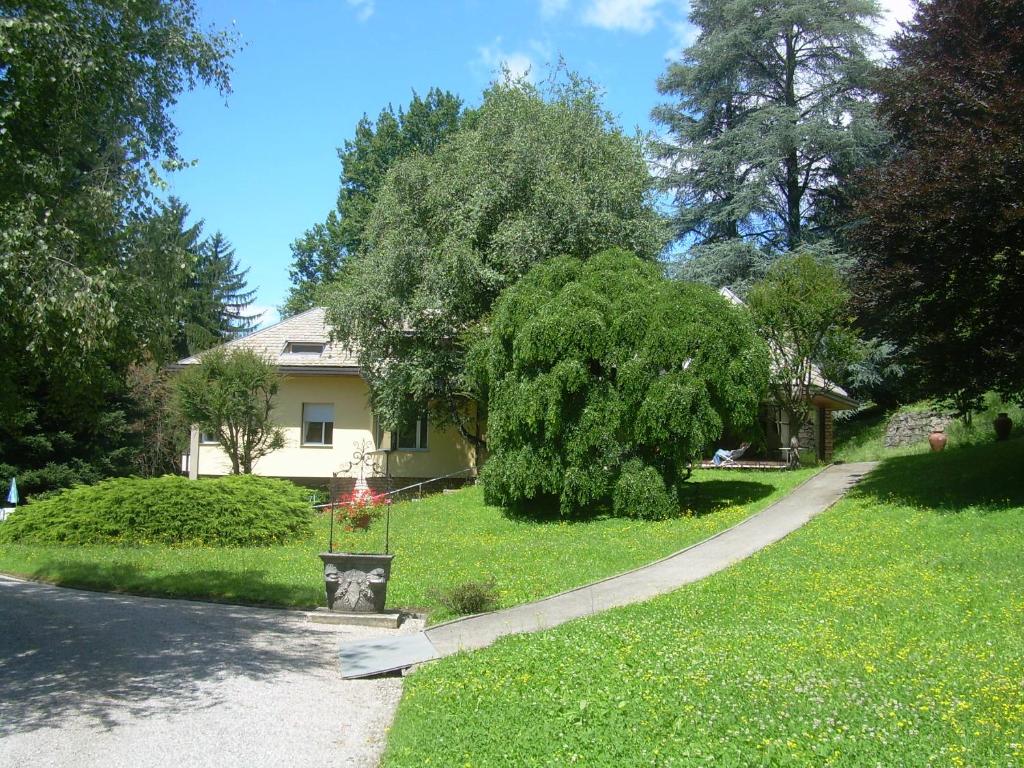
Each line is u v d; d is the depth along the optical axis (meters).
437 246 24.64
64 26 8.44
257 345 29.59
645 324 19.55
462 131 27.03
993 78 16.47
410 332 25.27
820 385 29.56
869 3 39.53
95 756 6.23
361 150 49.62
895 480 19.98
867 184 18.48
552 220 24.02
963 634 8.88
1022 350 15.81
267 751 6.46
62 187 8.81
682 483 21.41
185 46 10.10
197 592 13.16
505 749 5.98
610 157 25.95
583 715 6.55
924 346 18.12
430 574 14.48
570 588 13.05
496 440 20.09
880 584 11.62
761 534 16.69
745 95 43.47
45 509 18.92
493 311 22.47
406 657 9.26
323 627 11.20
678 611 10.72
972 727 5.97
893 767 5.29
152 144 10.26
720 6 42.91
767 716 6.26
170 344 10.07
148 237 9.59
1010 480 17.48
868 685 7.03
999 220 15.26
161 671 8.75
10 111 8.16
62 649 9.52
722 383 19.19
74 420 10.61
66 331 8.16
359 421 28.39
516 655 8.70
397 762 5.96
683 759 5.52
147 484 19.20
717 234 43.12
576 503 20.23
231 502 18.80
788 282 26.23
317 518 22.56
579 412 19.50
